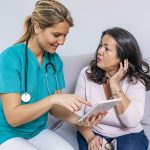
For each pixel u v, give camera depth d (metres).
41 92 1.44
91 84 1.64
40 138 1.43
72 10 2.09
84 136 1.58
